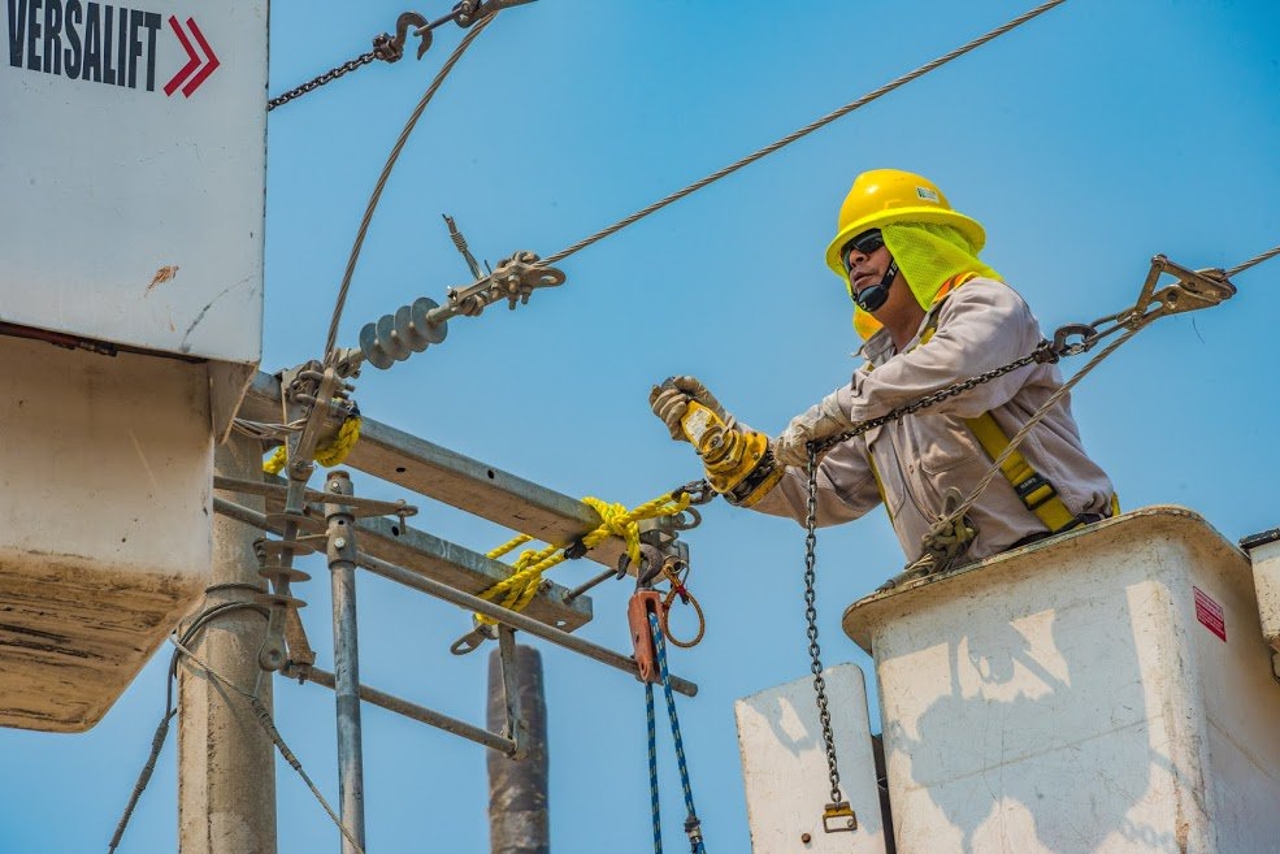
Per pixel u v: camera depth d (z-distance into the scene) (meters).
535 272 9.35
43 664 7.86
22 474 7.25
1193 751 7.70
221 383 7.44
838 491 9.66
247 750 9.38
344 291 9.33
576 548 10.62
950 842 8.02
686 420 9.55
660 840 8.86
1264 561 8.26
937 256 9.21
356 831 8.71
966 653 8.20
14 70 7.28
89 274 7.17
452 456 10.37
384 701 9.82
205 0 7.57
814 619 8.39
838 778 8.41
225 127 7.46
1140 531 7.99
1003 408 8.79
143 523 7.34
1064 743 7.91
